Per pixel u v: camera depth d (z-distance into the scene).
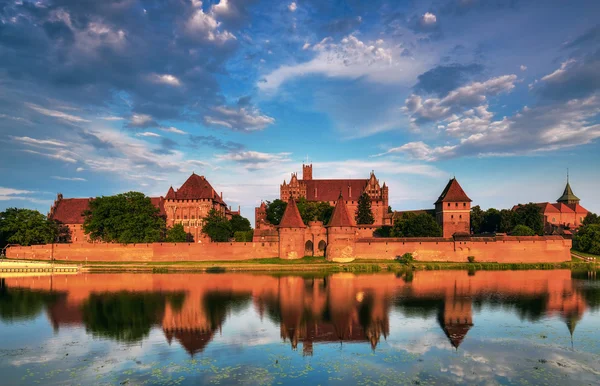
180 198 131.50
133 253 102.19
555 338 38.91
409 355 34.50
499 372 30.77
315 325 44.09
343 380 29.52
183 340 39.00
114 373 30.97
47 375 30.67
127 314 49.59
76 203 134.88
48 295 62.12
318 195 150.12
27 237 108.06
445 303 54.31
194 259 101.25
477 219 130.38
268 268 90.56
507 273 84.38
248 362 33.09
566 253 98.31
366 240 99.62
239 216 128.25
